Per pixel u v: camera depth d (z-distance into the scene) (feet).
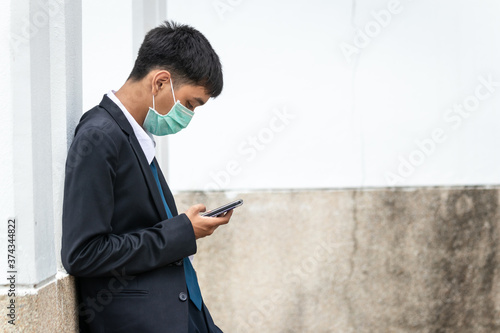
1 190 8.32
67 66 10.06
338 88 20.13
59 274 9.48
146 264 9.15
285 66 19.80
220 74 10.37
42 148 8.86
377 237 20.44
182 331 9.48
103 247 8.75
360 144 20.31
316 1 19.90
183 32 10.11
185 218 9.61
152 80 9.82
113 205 9.09
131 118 9.82
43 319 8.47
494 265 21.39
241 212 19.75
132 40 14.44
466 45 20.86
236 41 19.57
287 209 19.93
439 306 20.95
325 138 20.12
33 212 8.36
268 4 19.69
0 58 8.32
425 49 20.63
